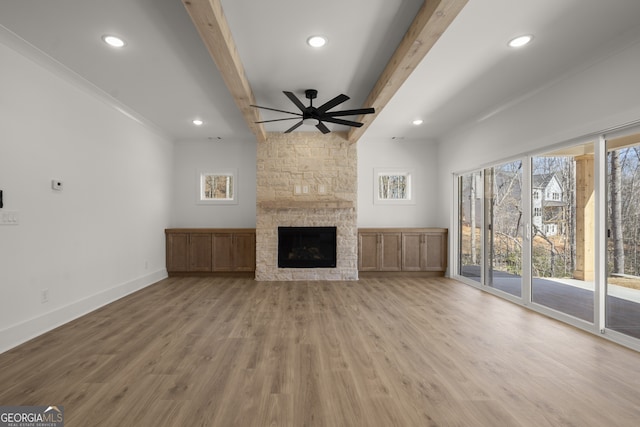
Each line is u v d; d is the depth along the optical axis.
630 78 2.61
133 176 4.71
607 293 2.92
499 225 4.48
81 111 3.58
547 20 2.39
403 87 3.64
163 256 5.69
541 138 3.56
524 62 3.04
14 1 2.18
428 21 2.15
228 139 6.21
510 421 1.72
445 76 3.34
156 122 5.09
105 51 2.88
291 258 5.61
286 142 5.67
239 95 3.42
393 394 1.97
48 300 3.11
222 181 6.40
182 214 6.22
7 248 2.68
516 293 4.14
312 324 3.25
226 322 3.31
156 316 3.51
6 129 2.68
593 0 2.17
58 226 3.25
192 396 1.94
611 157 2.89
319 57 2.98
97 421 1.70
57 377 2.17
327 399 1.92
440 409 1.82
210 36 2.32
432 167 6.30
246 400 1.91
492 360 2.44
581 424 1.69
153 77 3.43
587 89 2.99
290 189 5.66
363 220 6.26
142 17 2.37
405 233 5.81
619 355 2.53
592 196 3.08
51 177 3.16
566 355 2.53
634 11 2.28
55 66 3.12
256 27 2.50
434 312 3.67
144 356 2.50
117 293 4.26
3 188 2.65
